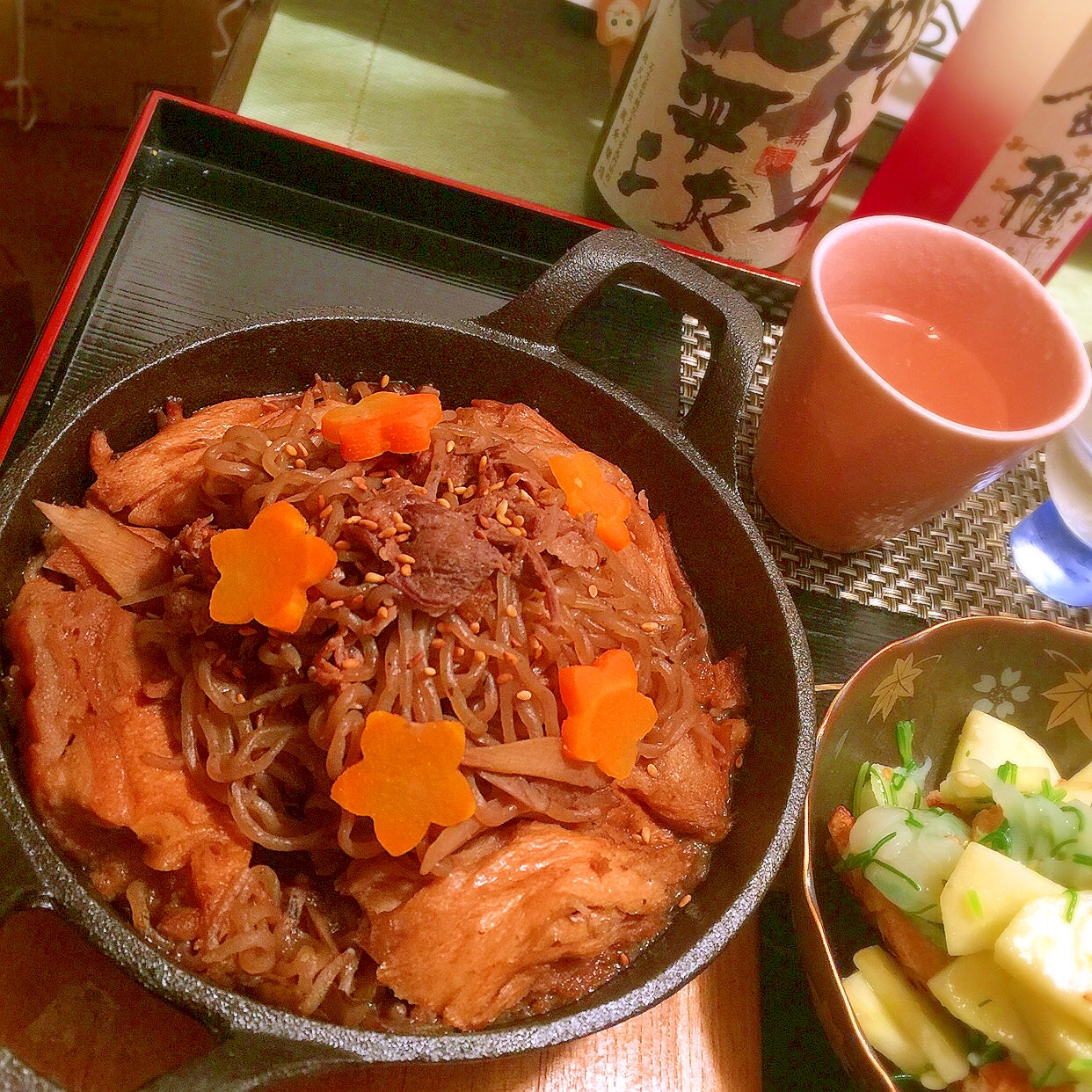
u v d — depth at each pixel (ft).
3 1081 0.64
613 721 0.83
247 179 1.18
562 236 1.21
